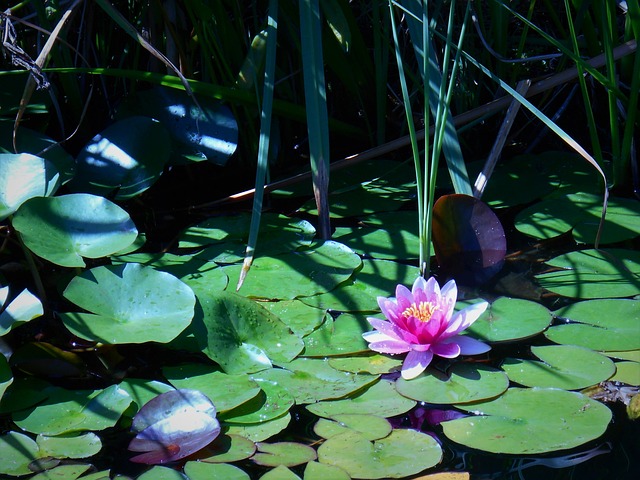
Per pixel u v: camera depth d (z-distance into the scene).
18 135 2.12
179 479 1.62
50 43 1.97
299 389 1.75
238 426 1.70
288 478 1.62
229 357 1.80
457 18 2.37
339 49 2.28
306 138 2.41
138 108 2.27
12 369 1.79
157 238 2.10
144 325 1.80
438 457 1.64
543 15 2.47
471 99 2.38
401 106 2.44
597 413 1.69
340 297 1.91
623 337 1.81
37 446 1.67
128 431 1.70
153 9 2.28
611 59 2.07
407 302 1.83
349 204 2.18
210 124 2.24
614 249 2.00
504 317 1.86
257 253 2.02
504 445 1.66
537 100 2.40
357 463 1.64
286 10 2.23
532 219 2.09
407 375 1.77
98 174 2.15
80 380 1.78
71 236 1.88
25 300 1.79
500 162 2.29
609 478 1.61
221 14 2.24
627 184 2.18
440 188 2.21
